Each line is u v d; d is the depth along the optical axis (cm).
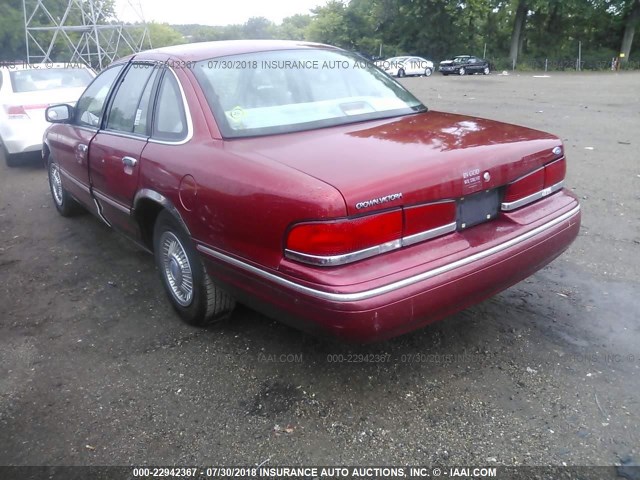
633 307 368
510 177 296
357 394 292
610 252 455
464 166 275
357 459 249
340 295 238
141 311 389
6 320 385
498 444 255
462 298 272
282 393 295
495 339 337
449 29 5003
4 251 516
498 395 287
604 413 271
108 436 269
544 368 308
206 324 358
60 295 419
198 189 297
